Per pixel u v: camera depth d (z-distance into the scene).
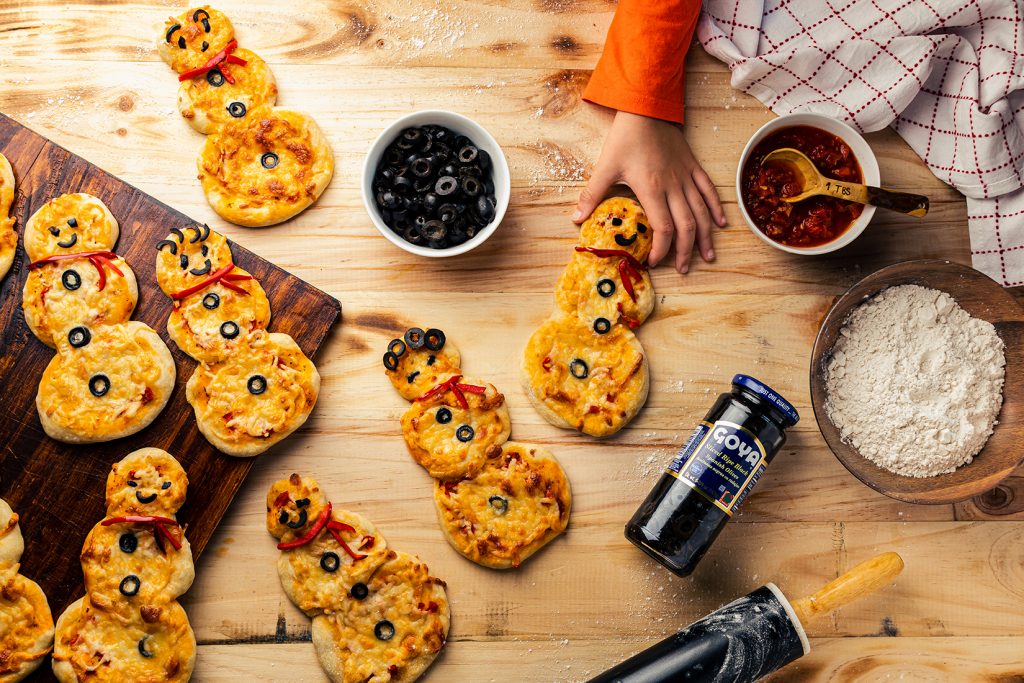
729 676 1.40
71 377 1.49
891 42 1.59
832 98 1.64
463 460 1.52
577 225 1.64
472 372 1.60
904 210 1.51
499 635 1.55
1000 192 1.62
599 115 1.67
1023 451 1.55
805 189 1.55
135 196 1.57
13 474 1.50
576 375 1.57
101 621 1.45
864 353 1.55
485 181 1.56
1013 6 1.58
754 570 1.59
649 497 1.49
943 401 1.52
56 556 1.49
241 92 1.61
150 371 1.50
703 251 1.63
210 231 1.54
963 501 1.62
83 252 1.52
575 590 1.57
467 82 1.67
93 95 1.63
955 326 1.56
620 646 1.56
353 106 1.66
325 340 1.58
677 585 1.58
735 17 1.65
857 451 1.57
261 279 1.55
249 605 1.52
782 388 1.63
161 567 1.46
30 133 1.57
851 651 1.59
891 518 1.61
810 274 1.65
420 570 1.51
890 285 1.57
